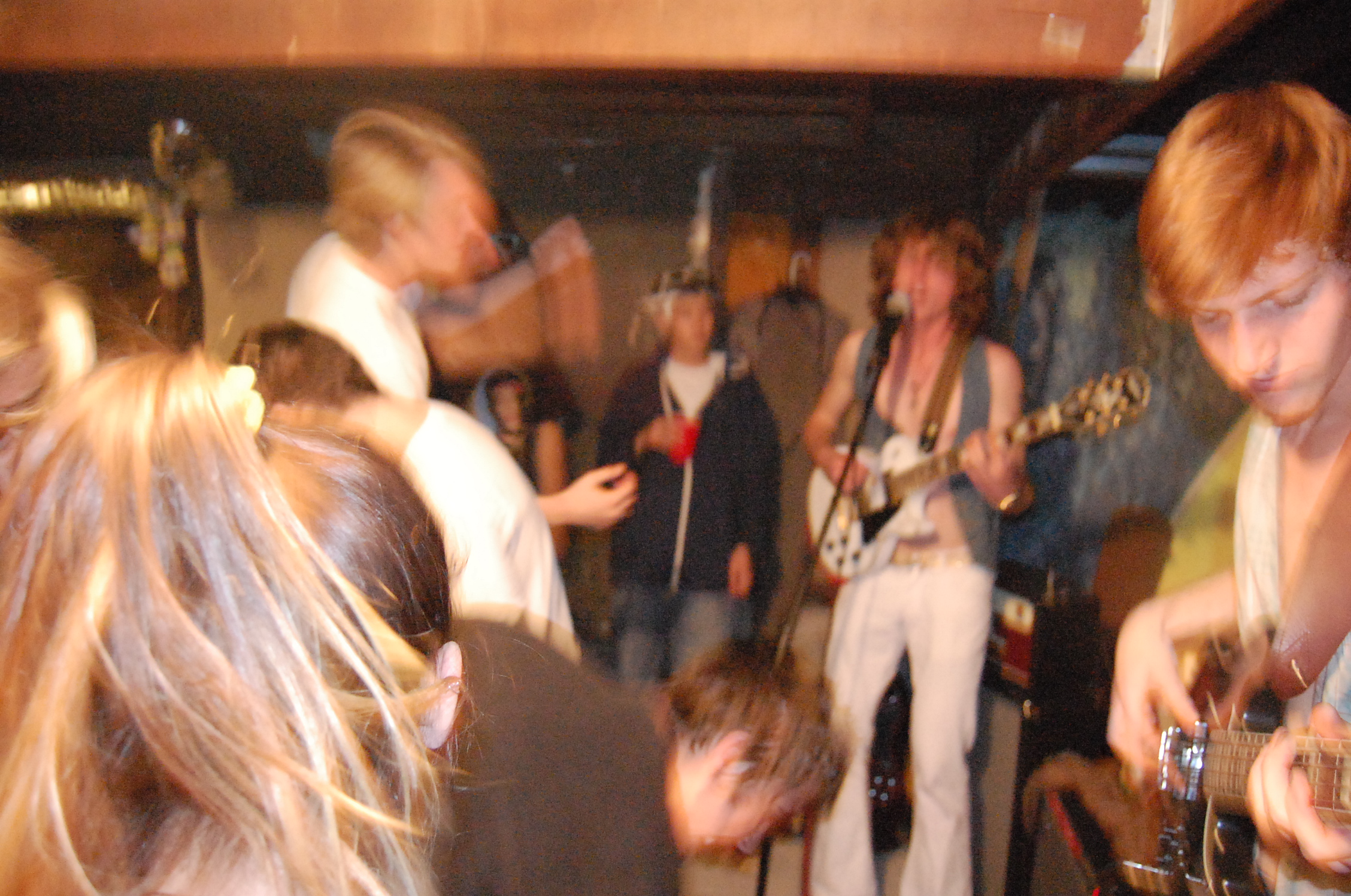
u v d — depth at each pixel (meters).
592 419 2.96
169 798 0.40
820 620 2.60
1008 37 0.95
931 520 2.08
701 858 1.17
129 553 0.37
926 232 2.03
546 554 1.30
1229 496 1.55
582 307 2.32
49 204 2.70
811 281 2.83
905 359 2.12
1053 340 2.21
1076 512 2.06
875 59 0.97
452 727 0.66
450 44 1.02
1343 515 0.99
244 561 0.39
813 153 2.74
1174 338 1.94
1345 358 0.98
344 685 0.44
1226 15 0.82
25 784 0.36
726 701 1.15
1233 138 1.03
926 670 2.08
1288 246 0.99
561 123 2.66
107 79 1.92
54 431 0.40
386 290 1.43
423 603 0.54
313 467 0.49
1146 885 1.34
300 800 0.39
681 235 2.88
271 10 1.05
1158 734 1.33
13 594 0.39
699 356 2.35
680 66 1.00
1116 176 2.04
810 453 2.31
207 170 2.64
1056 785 1.79
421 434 1.14
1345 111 1.16
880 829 2.14
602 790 0.77
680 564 2.36
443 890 0.67
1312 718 1.02
